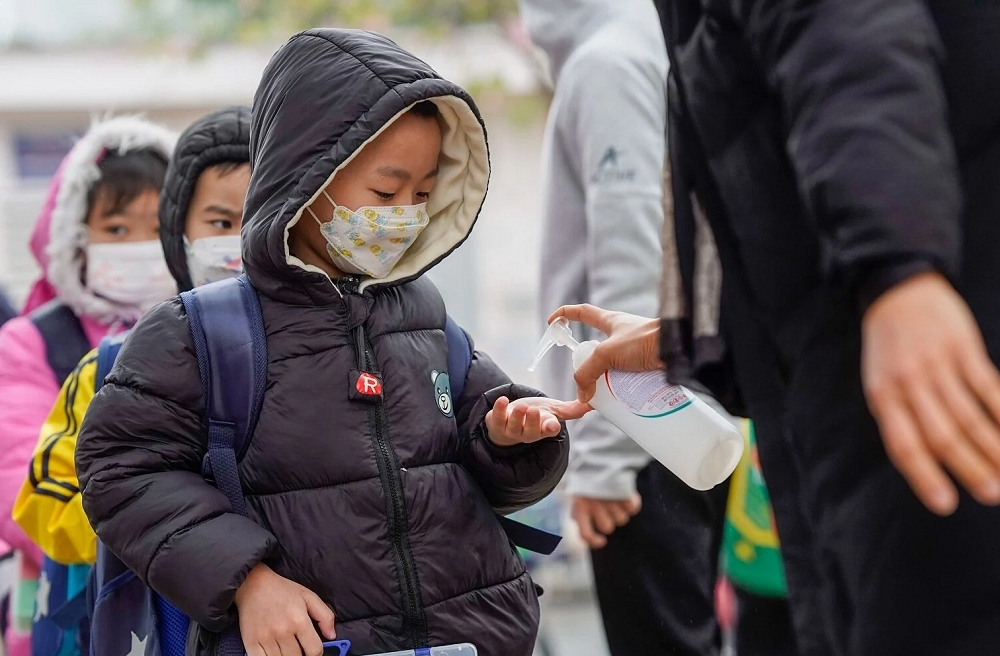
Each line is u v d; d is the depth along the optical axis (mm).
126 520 2043
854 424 1505
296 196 2127
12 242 9859
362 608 2057
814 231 1458
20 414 3053
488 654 2146
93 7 11695
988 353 1386
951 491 1209
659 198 3188
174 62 11477
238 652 2033
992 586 1373
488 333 11719
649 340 2191
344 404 2129
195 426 2133
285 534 2070
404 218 2246
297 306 2184
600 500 3092
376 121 2145
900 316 1263
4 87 11492
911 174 1281
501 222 11688
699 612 3113
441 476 2184
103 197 3283
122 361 2145
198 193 2967
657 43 3342
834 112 1326
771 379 1723
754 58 1559
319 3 10062
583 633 7531
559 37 3566
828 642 1664
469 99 2291
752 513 3379
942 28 1460
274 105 2246
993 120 1441
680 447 2188
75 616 2633
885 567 1443
